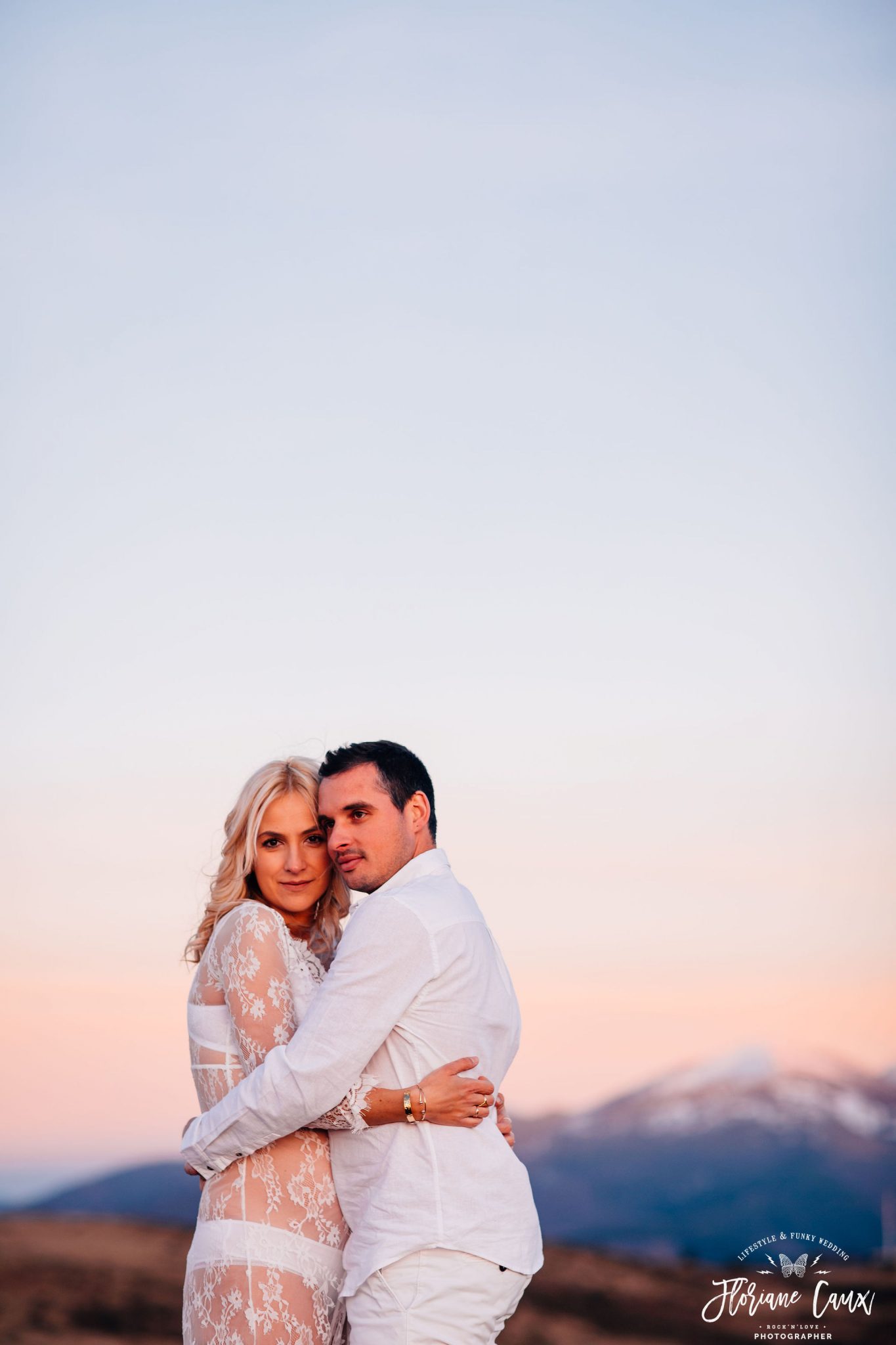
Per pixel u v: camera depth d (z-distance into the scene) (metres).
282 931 3.46
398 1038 3.19
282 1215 3.23
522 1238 3.13
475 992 3.27
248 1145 3.16
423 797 3.53
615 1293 16.70
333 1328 3.24
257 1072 3.14
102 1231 18.44
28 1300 15.32
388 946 3.14
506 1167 3.18
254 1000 3.33
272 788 3.67
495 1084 3.36
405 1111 3.08
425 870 3.43
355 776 3.46
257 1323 3.12
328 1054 3.06
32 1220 18.78
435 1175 3.07
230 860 3.70
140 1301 15.60
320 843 3.68
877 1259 18.53
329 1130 3.28
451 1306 2.99
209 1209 3.28
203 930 3.69
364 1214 3.13
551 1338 15.02
